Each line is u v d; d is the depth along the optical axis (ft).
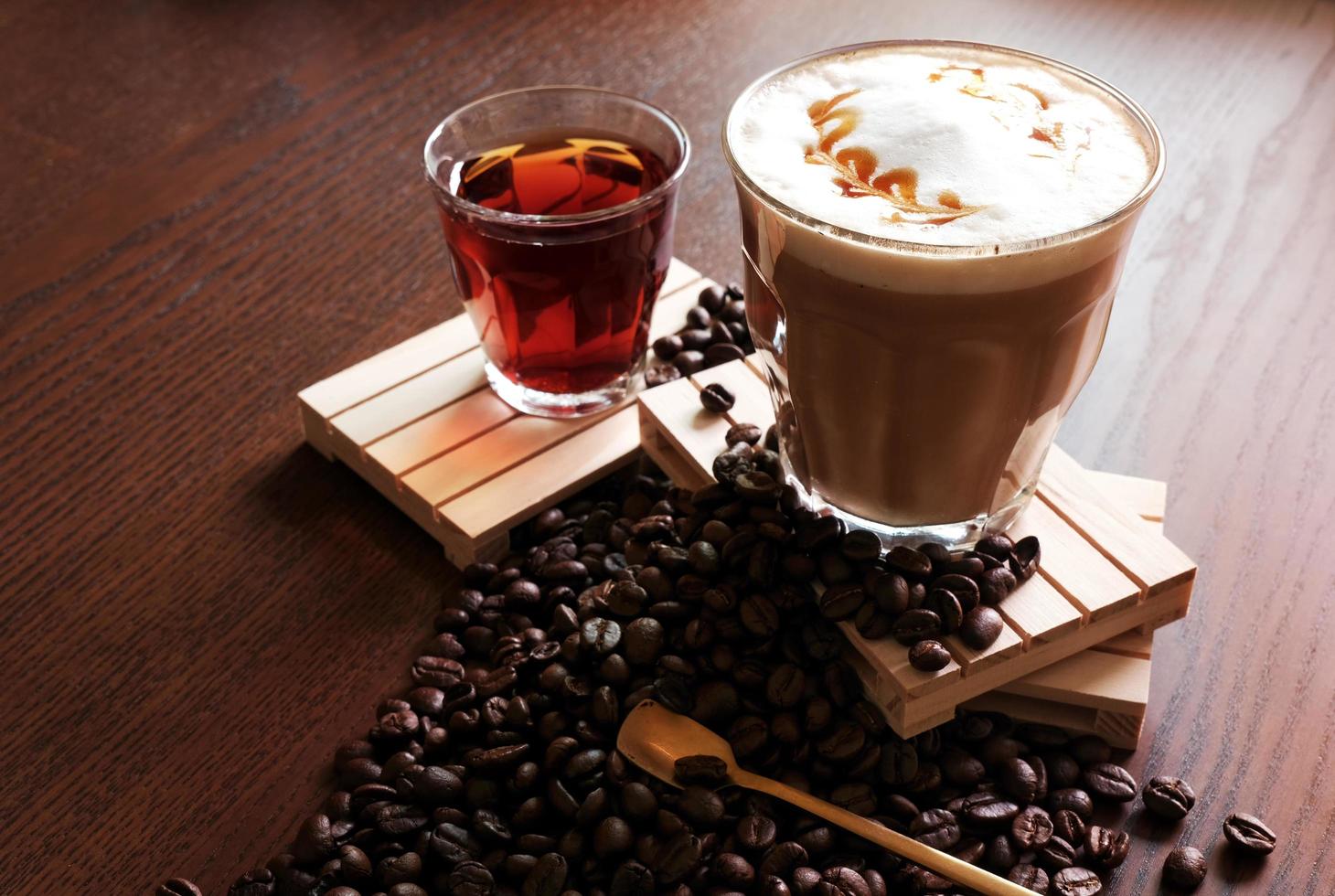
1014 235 1.59
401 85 2.60
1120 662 1.79
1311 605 1.90
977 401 1.69
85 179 2.43
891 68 1.75
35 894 1.71
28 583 1.94
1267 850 1.71
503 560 1.95
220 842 1.75
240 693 1.85
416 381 2.07
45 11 2.80
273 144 2.49
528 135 2.04
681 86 2.57
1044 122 1.68
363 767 1.77
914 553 1.75
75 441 2.08
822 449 1.78
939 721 1.75
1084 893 1.68
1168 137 2.46
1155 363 2.14
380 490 2.01
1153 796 1.75
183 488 2.04
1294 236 2.31
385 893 1.70
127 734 1.82
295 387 2.14
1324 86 2.54
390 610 1.92
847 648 1.78
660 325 2.14
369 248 2.32
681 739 1.74
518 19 2.74
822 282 1.65
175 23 2.75
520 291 1.94
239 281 2.28
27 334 2.21
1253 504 1.99
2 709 1.84
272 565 1.96
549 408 2.03
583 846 1.71
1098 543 1.81
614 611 1.81
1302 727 1.81
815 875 1.68
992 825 1.73
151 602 1.93
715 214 2.35
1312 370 2.13
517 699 1.78
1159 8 2.71
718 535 1.81
